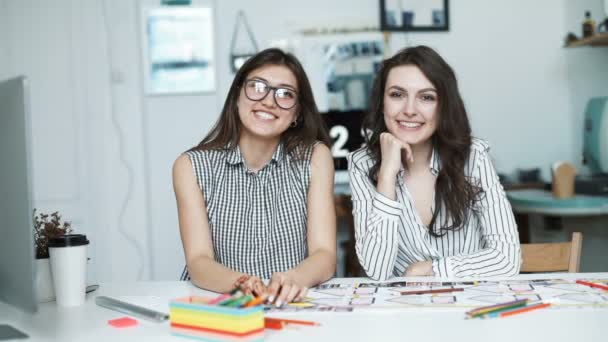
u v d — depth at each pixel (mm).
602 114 3066
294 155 1772
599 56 3643
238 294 1085
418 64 1694
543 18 3736
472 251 1798
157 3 3570
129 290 1489
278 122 1690
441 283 1450
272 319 1092
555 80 3750
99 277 3594
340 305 1238
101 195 3590
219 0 3594
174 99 3602
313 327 1089
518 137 3754
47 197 3523
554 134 3770
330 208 1733
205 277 1477
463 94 3707
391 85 1722
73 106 3537
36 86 3492
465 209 1752
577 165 3713
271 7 3615
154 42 3561
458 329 1052
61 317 1227
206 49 3582
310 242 1692
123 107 3596
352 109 3615
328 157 1794
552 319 1100
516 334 1016
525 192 3246
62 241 1313
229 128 1777
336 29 3623
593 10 3438
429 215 1827
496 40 3723
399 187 1780
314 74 3625
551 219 3305
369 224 1644
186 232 1681
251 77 1710
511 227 1708
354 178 1797
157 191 3615
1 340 1060
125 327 1138
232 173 1753
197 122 3613
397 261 1822
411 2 3633
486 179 1759
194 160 1737
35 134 3496
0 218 1070
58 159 3529
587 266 3205
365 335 1032
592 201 2736
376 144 1798
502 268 1619
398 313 1166
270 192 1752
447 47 3691
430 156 1815
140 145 3621
